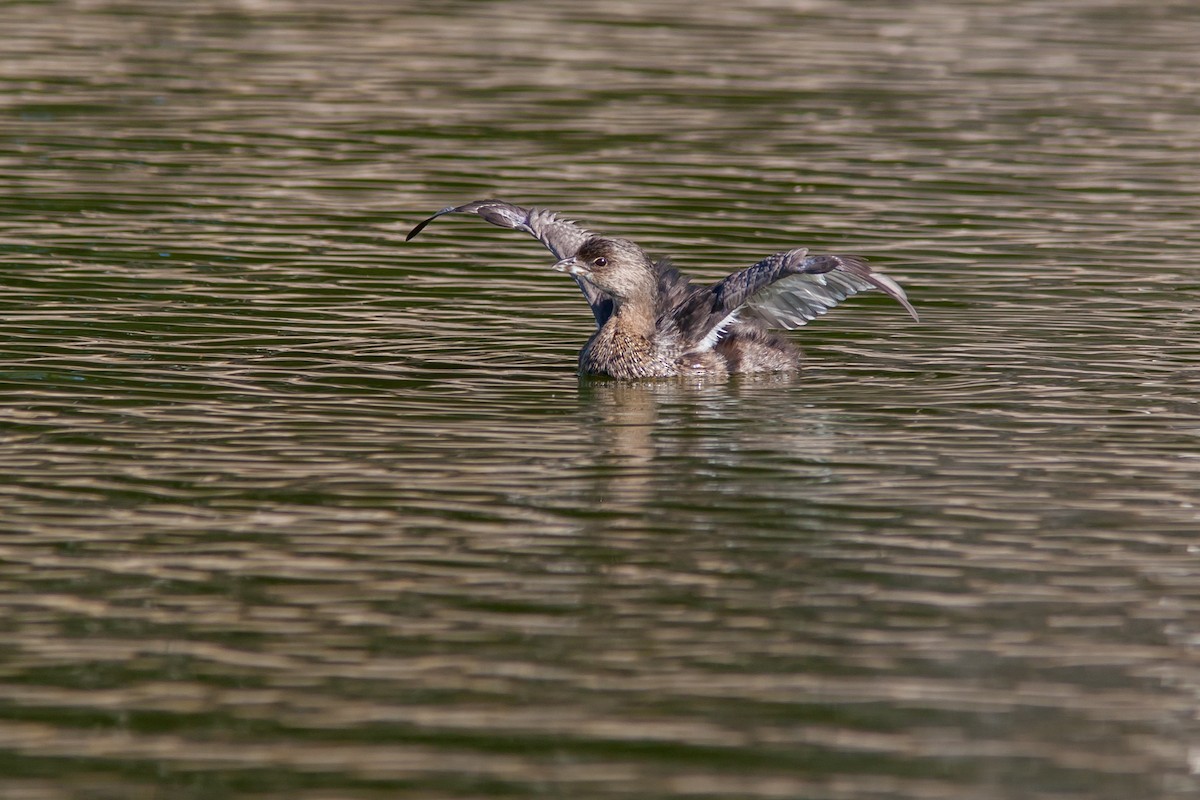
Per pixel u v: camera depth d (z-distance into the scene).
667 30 36.16
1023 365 16.52
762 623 10.31
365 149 26.28
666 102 29.75
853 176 25.14
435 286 19.72
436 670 9.63
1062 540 11.73
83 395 15.04
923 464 13.44
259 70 31.52
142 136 26.66
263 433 14.07
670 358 16.19
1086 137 27.70
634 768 8.57
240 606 10.49
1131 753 8.73
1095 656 9.85
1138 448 13.85
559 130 27.70
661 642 10.04
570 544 11.60
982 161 26.08
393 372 16.16
